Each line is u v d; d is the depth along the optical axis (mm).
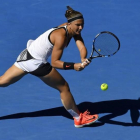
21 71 27016
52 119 29297
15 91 31891
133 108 30344
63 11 41750
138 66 34719
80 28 25875
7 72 27312
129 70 34281
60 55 26047
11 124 28734
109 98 31359
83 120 28312
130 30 39219
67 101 27609
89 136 27828
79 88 32344
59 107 30453
